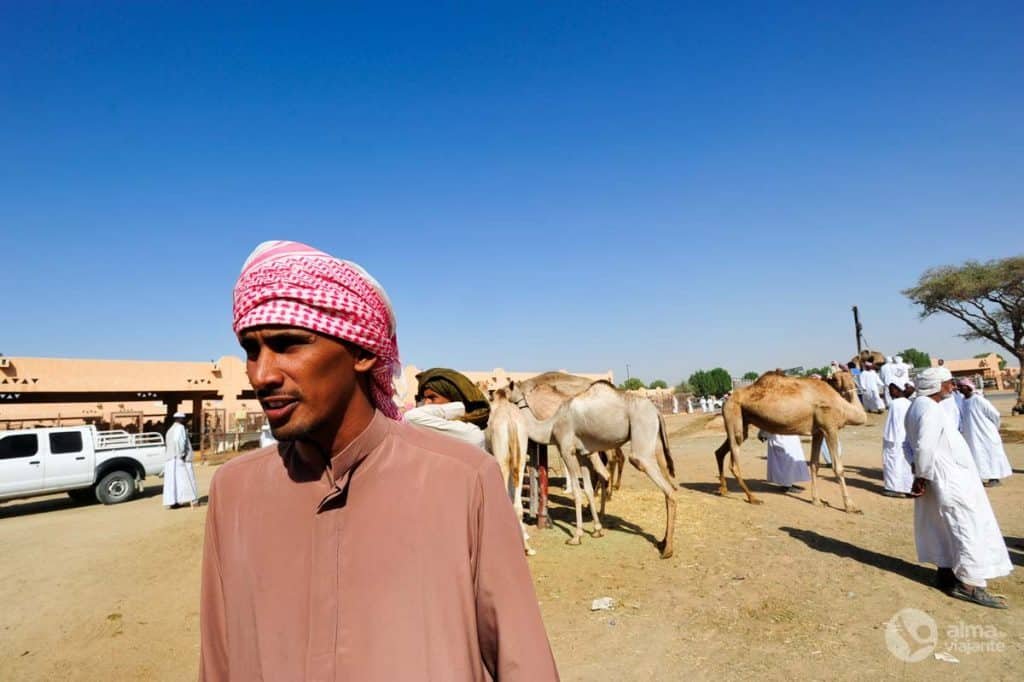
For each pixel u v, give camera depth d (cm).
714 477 1166
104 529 963
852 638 426
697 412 4153
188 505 1161
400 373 141
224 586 115
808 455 1299
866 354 2038
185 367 2403
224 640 120
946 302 2719
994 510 774
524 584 111
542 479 812
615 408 692
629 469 1345
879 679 369
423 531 104
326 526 105
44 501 1455
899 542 651
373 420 111
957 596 486
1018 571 544
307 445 108
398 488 107
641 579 573
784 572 570
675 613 489
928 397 505
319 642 99
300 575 104
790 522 758
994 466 922
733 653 414
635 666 404
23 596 629
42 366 2080
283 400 102
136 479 1343
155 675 437
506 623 107
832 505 852
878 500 880
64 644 499
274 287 104
